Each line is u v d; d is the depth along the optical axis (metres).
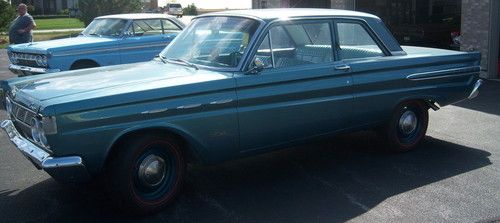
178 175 4.53
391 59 5.65
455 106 8.70
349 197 4.73
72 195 4.80
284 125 4.91
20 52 10.07
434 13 19.56
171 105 4.24
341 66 5.23
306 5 18.61
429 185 5.01
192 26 5.54
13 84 4.71
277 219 4.27
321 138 5.32
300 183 5.10
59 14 63.38
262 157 5.95
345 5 15.84
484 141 6.56
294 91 4.88
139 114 4.10
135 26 10.66
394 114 5.84
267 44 4.81
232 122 4.57
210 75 4.58
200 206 4.55
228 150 4.65
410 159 5.83
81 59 9.84
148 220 4.29
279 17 4.95
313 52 5.15
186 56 5.16
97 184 5.07
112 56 10.25
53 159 3.85
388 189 4.91
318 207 4.51
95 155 3.99
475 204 4.55
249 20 4.95
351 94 5.34
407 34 16.16
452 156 5.94
